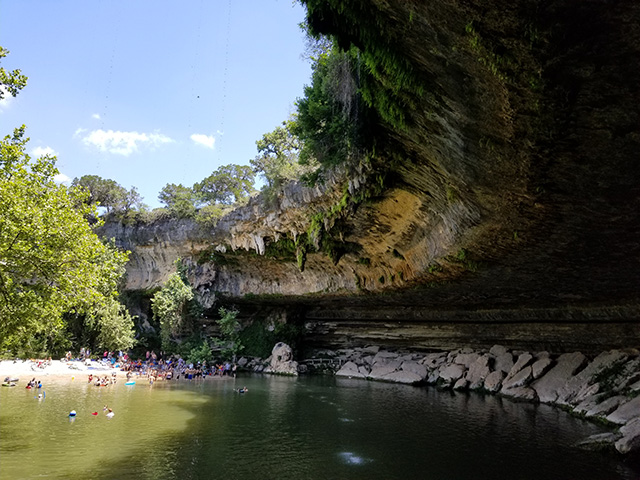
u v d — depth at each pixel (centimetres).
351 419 2181
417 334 4191
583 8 589
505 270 2177
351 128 1614
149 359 4800
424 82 1007
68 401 2520
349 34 1009
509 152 1070
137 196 5609
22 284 1545
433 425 2042
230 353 4756
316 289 4084
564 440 1752
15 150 1487
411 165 1733
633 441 1504
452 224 1938
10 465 1332
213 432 1858
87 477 1251
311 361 4809
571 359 2842
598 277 1991
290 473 1339
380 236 2845
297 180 2995
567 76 730
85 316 4428
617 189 1091
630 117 789
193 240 4497
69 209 1634
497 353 3453
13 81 1413
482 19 680
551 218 1402
